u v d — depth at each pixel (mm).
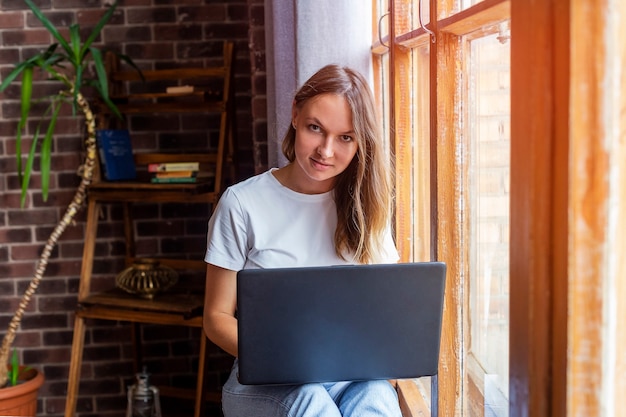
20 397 3443
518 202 1163
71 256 3938
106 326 3965
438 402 1880
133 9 3824
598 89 1032
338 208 2020
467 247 1794
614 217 1050
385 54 2641
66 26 3814
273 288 1505
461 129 1786
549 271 1114
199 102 3766
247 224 2008
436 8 1791
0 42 3814
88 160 3510
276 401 1758
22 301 3578
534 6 1080
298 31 2682
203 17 3844
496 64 1510
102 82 3379
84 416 3977
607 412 1079
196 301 3494
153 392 3479
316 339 1537
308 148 1875
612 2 1015
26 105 3436
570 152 1049
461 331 1841
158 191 3498
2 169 3879
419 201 2279
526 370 1151
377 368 1572
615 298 1065
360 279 1524
